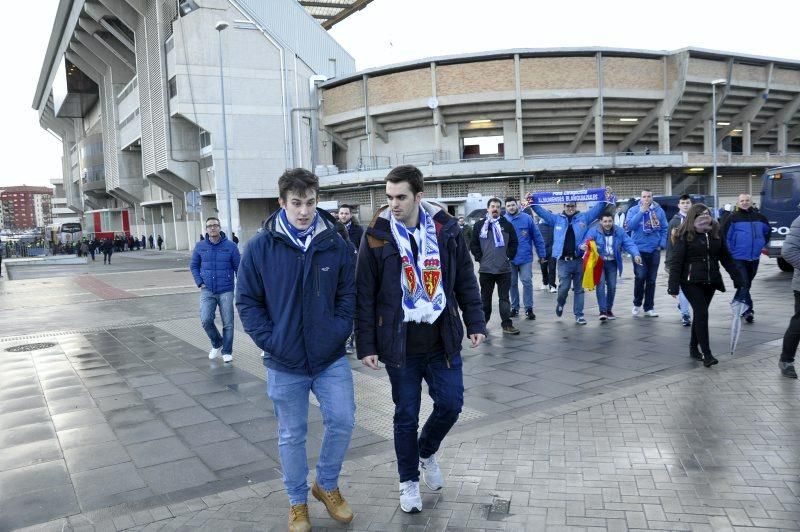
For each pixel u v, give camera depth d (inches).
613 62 1363.2
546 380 228.1
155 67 1555.1
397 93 1418.6
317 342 118.6
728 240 314.3
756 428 162.7
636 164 1344.7
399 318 122.8
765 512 118.9
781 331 291.6
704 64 1400.1
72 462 164.6
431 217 127.3
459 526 119.4
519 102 1352.1
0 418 205.8
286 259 117.6
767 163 1533.0
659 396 194.7
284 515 128.7
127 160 2126.0
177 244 1897.1
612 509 123.0
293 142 1492.4
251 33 1448.1
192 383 248.4
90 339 361.1
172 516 130.0
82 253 1872.5
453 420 129.2
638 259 335.0
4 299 631.8
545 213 350.0
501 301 322.7
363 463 154.3
